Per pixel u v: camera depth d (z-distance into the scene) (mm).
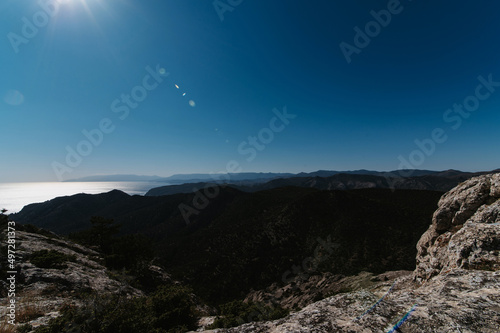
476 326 2131
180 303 12250
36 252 15391
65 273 13500
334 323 2434
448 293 2904
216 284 59719
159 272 25922
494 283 2961
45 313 8531
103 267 19078
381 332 2201
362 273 45031
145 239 33219
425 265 9008
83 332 7211
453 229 8914
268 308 14812
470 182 9617
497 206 7020
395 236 64500
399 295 3105
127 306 9008
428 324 2232
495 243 5004
